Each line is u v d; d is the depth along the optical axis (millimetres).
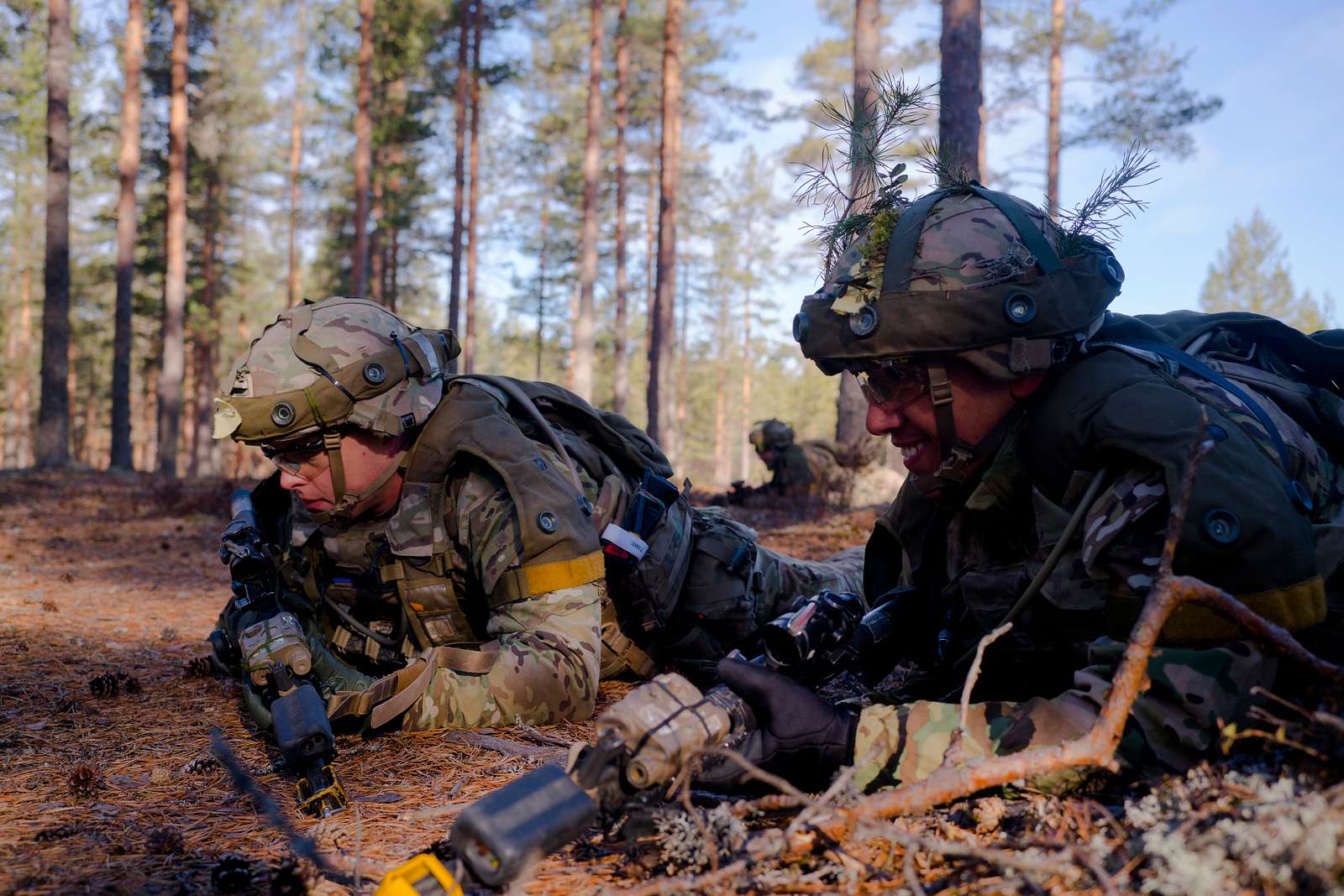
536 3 23406
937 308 1543
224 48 28516
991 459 1651
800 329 1738
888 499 10984
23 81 29297
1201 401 1479
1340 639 1393
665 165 21328
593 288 20516
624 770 1312
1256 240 49500
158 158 26984
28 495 12344
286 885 1400
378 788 1949
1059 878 1145
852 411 11227
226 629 2631
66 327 17812
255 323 40531
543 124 29906
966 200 1645
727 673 1462
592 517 2574
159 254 28281
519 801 1187
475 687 2211
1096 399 1510
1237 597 1327
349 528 2389
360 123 20750
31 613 4484
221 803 1885
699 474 63125
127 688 2898
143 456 46844
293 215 31266
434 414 2365
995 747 1357
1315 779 1130
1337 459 1705
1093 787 1371
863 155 1727
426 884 1190
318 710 1876
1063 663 1646
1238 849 1013
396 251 31641
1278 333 1815
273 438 2143
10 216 38188
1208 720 1288
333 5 23859
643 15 24281
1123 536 1390
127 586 5723
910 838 1147
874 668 1951
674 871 1323
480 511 2301
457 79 23453
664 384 21578
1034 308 1521
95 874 1500
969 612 1820
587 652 2289
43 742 2334
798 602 1632
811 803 1249
